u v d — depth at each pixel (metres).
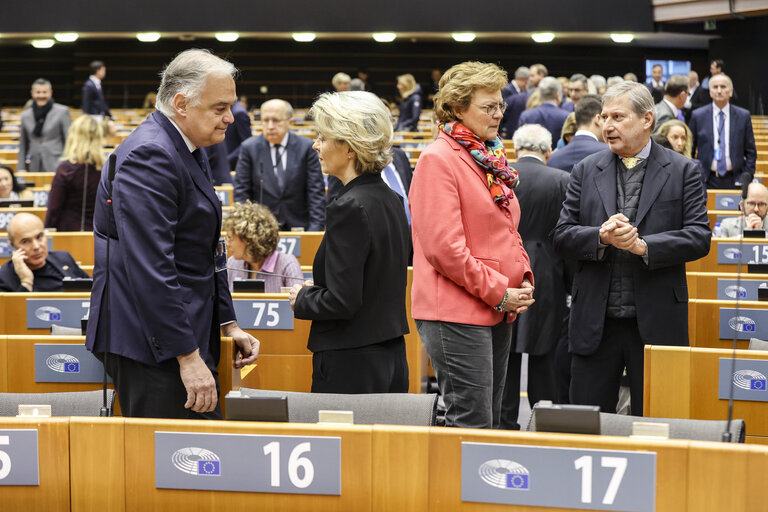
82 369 3.19
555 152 4.99
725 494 1.62
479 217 2.80
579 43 22.06
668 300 3.18
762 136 13.89
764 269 4.40
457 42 22.55
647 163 3.26
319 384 2.71
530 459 1.70
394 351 2.74
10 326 3.92
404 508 1.76
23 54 23.48
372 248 2.62
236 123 8.66
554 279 4.21
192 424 1.82
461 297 2.78
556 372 4.38
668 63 22.55
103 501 1.85
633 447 1.65
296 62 22.55
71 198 6.45
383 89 22.59
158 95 2.54
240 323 3.85
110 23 17.80
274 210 6.03
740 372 2.83
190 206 2.49
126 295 2.42
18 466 1.85
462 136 2.80
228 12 17.73
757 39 17.69
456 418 2.82
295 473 1.79
